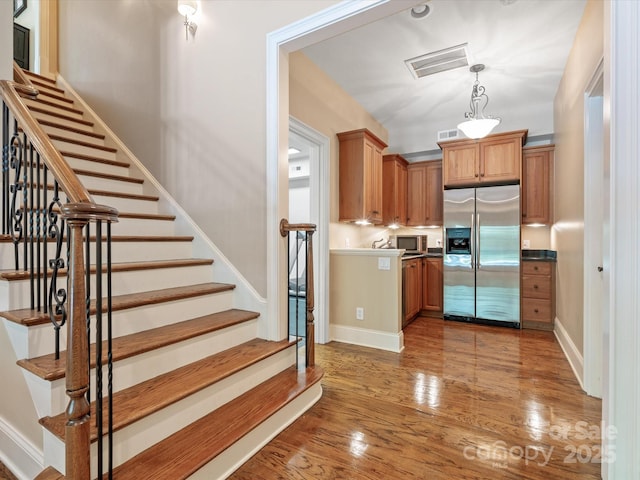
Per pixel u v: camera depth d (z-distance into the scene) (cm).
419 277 456
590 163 238
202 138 270
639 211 134
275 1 229
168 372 178
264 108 234
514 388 238
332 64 339
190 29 277
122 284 206
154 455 140
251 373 200
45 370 132
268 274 234
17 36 422
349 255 348
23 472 142
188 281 246
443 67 348
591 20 238
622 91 137
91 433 126
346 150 376
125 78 329
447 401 219
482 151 433
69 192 115
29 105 312
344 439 178
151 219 271
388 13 194
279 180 231
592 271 232
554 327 386
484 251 422
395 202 484
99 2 354
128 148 326
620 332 138
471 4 254
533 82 382
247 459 160
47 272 161
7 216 182
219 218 260
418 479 149
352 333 344
